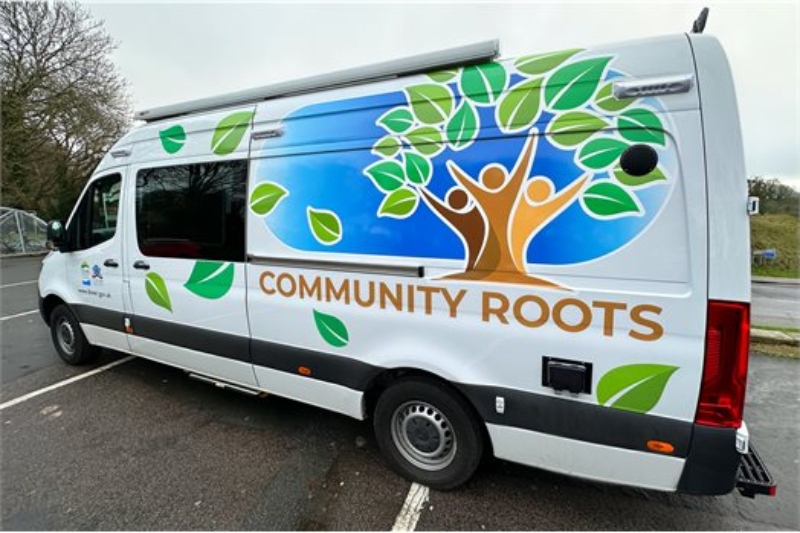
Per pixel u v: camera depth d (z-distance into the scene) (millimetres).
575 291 1896
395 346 2344
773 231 18328
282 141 2670
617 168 1782
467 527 2162
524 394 2055
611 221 1808
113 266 3684
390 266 2309
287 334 2756
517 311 2027
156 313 3422
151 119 3430
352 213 2422
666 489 1850
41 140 17453
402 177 2256
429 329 2246
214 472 2602
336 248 2490
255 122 2787
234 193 2898
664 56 1712
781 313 8047
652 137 1724
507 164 2000
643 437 1837
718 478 1751
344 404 2604
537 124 1932
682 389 1749
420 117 2209
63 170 19000
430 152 2178
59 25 16516
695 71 1665
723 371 1697
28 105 16516
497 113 2021
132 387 3816
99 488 2469
